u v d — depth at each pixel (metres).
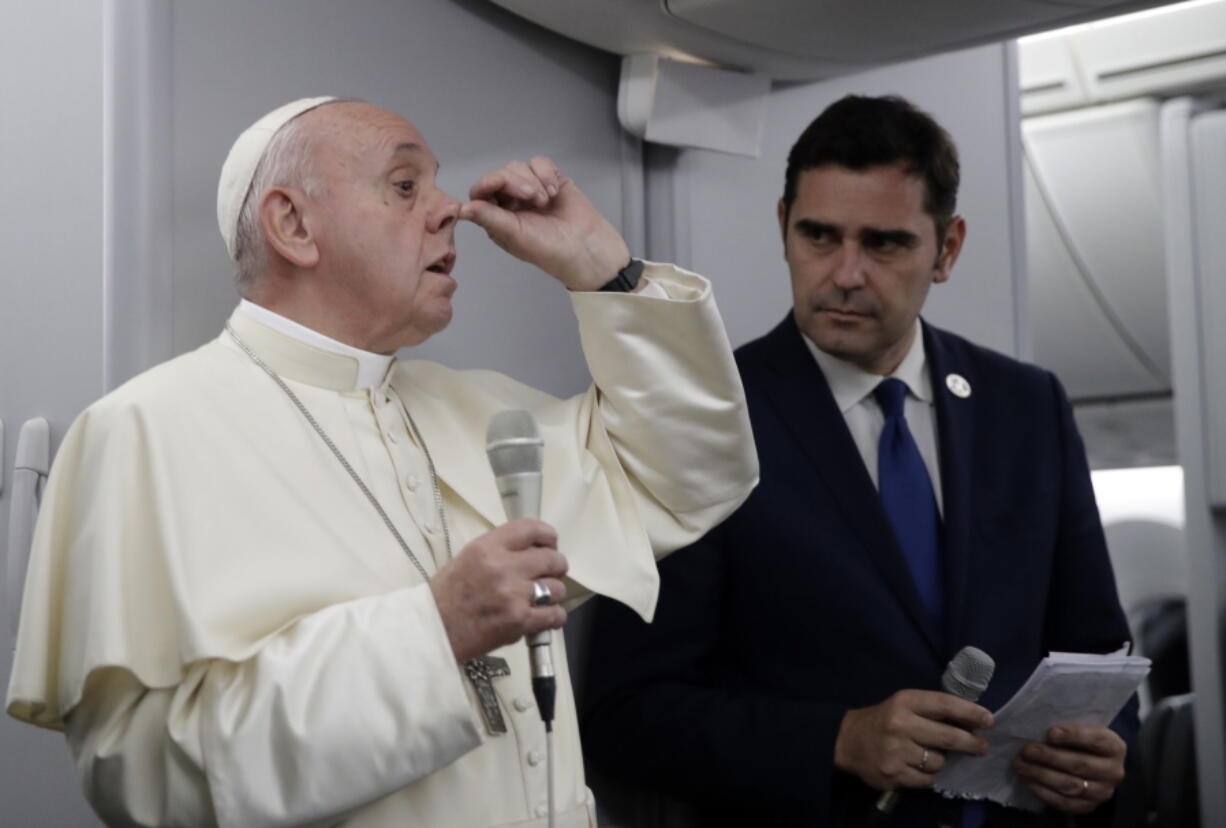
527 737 1.77
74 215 2.07
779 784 2.26
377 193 1.83
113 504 1.61
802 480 2.43
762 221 3.14
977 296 3.58
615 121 2.91
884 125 2.45
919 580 2.41
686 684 2.41
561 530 1.90
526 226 1.91
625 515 1.99
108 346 2.01
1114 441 6.07
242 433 1.72
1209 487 4.38
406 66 2.46
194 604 1.56
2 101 2.16
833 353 2.47
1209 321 4.43
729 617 2.44
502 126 2.65
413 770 1.54
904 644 2.34
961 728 2.22
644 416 1.97
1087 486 2.60
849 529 2.39
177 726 1.54
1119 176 5.00
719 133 2.93
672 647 2.43
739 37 2.75
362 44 2.38
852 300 2.43
